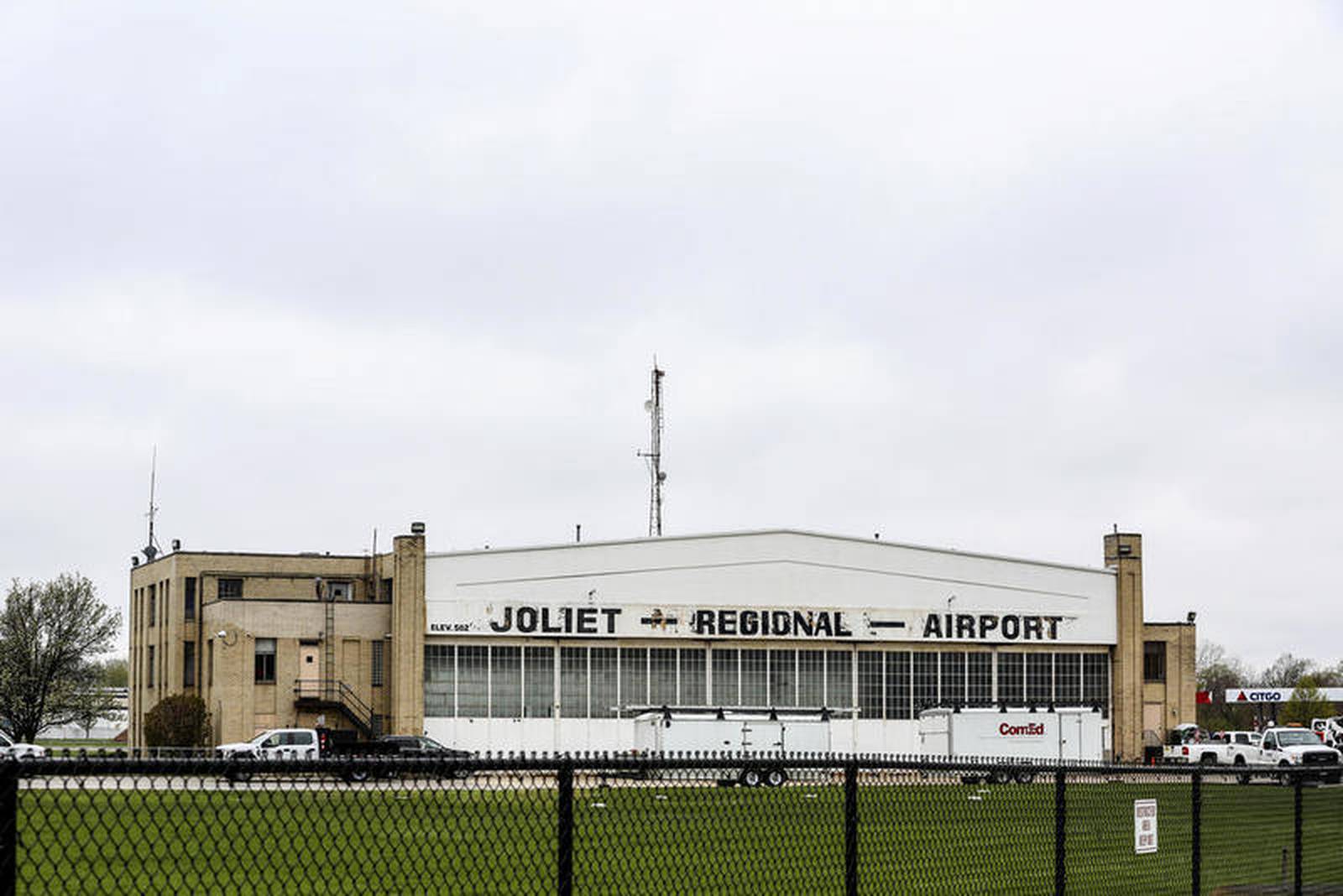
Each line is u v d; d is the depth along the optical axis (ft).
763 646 224.33
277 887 38.91
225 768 20.65
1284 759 223.10
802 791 47.78
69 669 299.17
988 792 55.21
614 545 219.20
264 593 250.98
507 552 214.48
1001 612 237.45
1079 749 197.67
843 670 228.22
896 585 231.91
